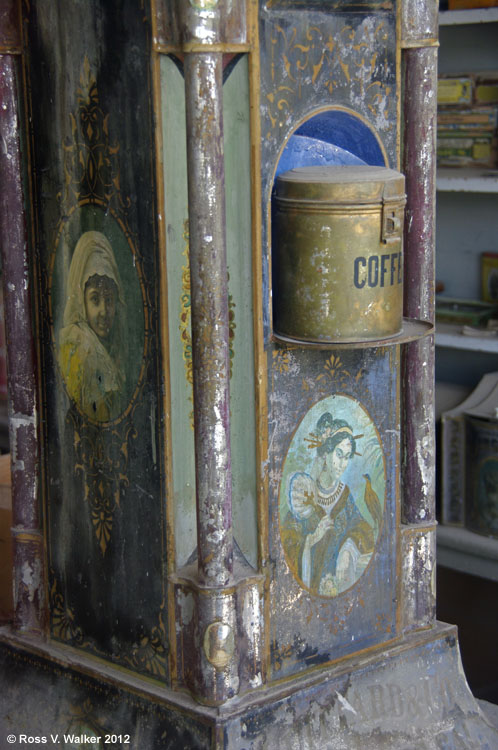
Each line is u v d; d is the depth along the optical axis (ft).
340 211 7.55
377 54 8.25
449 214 15.58
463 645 12.98
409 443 9.07
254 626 8.09
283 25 7.60
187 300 7.80
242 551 8.21
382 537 8.89
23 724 9.09
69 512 8.78
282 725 8.14
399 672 9.00
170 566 8.05
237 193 7.63
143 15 7.32
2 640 9.34
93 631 8.76
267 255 7.73
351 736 8.50
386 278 7.80
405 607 9.20
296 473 8.22
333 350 8.28
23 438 9.02
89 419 8.45
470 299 15.42
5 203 8.63
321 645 8.59
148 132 7.47
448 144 14.80
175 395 7.87
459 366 15.51
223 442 7.59
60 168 8.25
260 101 7.52
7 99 8.45
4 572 10.76
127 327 7.97
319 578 8.50
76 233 8.23
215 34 7.07
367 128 8.34
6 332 8.89
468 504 13.74
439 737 9.01
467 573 13.73
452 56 15.15
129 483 8.23
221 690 7.90
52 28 8.04
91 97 7.86
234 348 7.90
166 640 8.17
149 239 7.64
